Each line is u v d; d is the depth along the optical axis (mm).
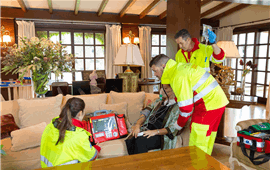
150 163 922
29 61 2789
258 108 6047
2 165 1997
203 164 918
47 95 3434
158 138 2154
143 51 7914
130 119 2895
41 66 2828
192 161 944
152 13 7543
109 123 2445
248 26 6980
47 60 2746
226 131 3955
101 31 7641
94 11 7121
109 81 3932
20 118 2535
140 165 902
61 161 1396
